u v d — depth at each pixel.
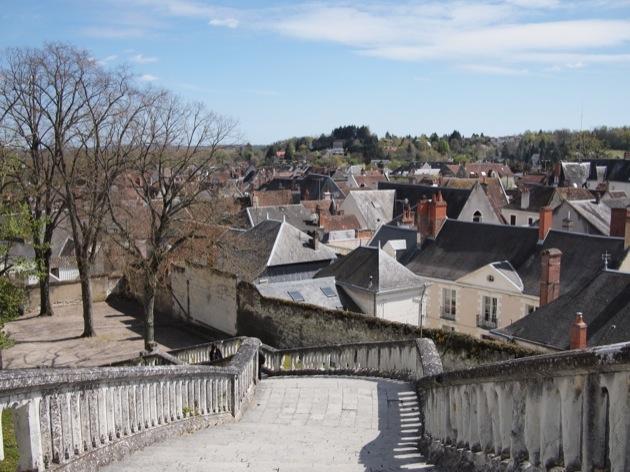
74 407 7.13
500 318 31.23
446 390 8.38
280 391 14.75
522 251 32.62
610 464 4.39
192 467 7.87
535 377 5.31
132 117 30.08
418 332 22.44
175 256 30.88
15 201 25.97
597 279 22.42
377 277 30.08
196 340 32.66
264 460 8.45
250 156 193.38
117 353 29.84
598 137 164.25
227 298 33.19
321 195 84.12
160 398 9.92
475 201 56.81
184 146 30.75
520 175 122.38
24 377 6.01
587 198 65.25
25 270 23.69
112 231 35.44
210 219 31.69
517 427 5.80
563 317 21.81
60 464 6.70
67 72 30.06
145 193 31.23
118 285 41.41
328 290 31.11
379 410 12.82
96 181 30.17
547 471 5.12
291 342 28.86
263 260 35.38
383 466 8.12
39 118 30.81
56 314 37.00
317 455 8.93
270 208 55.34
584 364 4.45
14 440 8.91
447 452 7.94
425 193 61.81
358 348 17.31
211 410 11.84
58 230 46.19
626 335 19.56
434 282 33.91
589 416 4.56
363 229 56.03
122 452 8.20
